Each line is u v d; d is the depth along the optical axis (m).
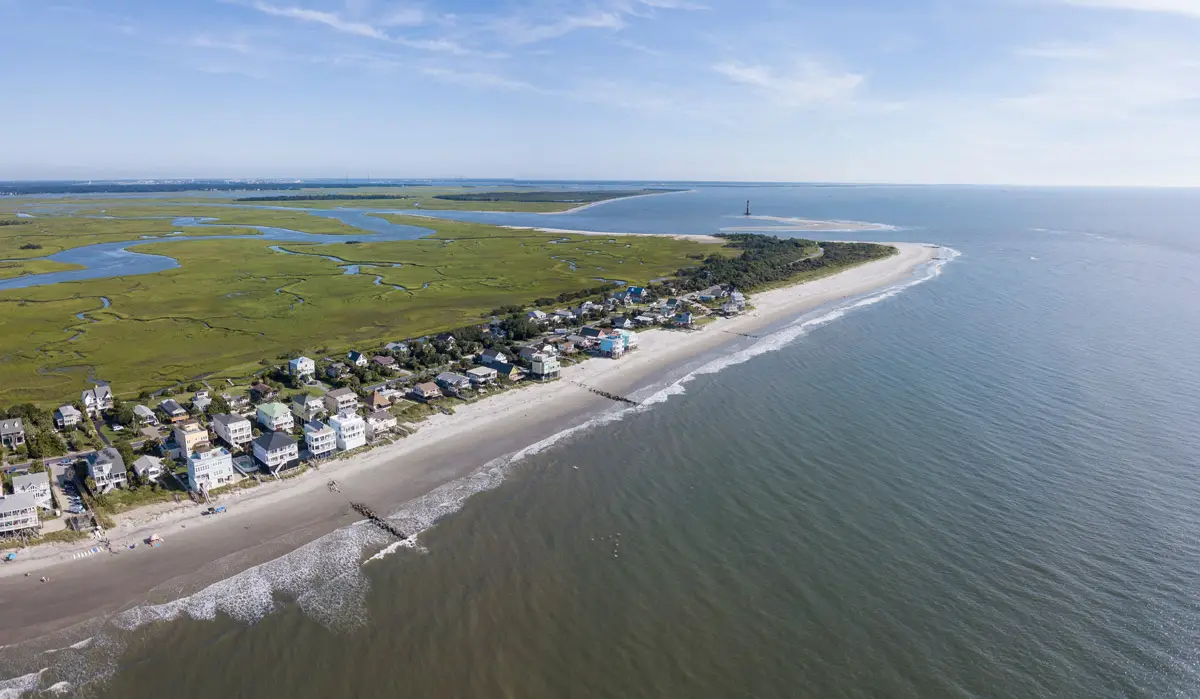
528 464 96.12
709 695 55.31
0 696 55.62
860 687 55.62
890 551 73.19
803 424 107.62
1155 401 114.75
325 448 98.38
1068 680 55.66
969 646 59.56
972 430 103.75
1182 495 83.12
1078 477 88.12
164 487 89.12
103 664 59.44
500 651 60.47
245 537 78.50
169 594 68.31
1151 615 62.66
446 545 76.56
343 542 77.31
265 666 59.22
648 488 88.31
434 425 110.69
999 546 73.50
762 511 81.88
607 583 69.31
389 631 63.12
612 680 57.09
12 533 76.75
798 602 65.75
